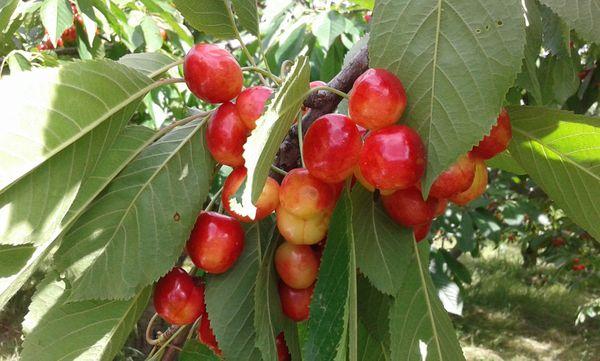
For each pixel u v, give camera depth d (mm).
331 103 210
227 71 196
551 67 435
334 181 187
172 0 224
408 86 176
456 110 170
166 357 252
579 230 1289
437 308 224
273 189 199
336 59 591
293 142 214
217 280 219
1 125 169
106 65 192
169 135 218
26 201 176
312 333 190
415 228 223
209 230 210
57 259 194
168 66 224
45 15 555
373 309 225
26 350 209
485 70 168
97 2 604
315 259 218
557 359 1531
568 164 219
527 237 1583
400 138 170
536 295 2059
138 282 196
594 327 1771
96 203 202
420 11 175
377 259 208
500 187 1201
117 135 200
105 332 219
